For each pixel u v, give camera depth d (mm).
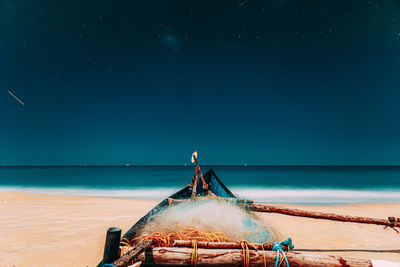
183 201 4586
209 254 2408
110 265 2025
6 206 8328
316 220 6758
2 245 4574
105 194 15570
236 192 16562
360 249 4523
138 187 20562
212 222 3299
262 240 3387
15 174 42656
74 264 3775
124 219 6641
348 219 4328
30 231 5457
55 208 8164
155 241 2727
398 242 4914
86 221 6395
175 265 2393
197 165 6930
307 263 2369
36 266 3701
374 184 22531
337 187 20219
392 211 8492
